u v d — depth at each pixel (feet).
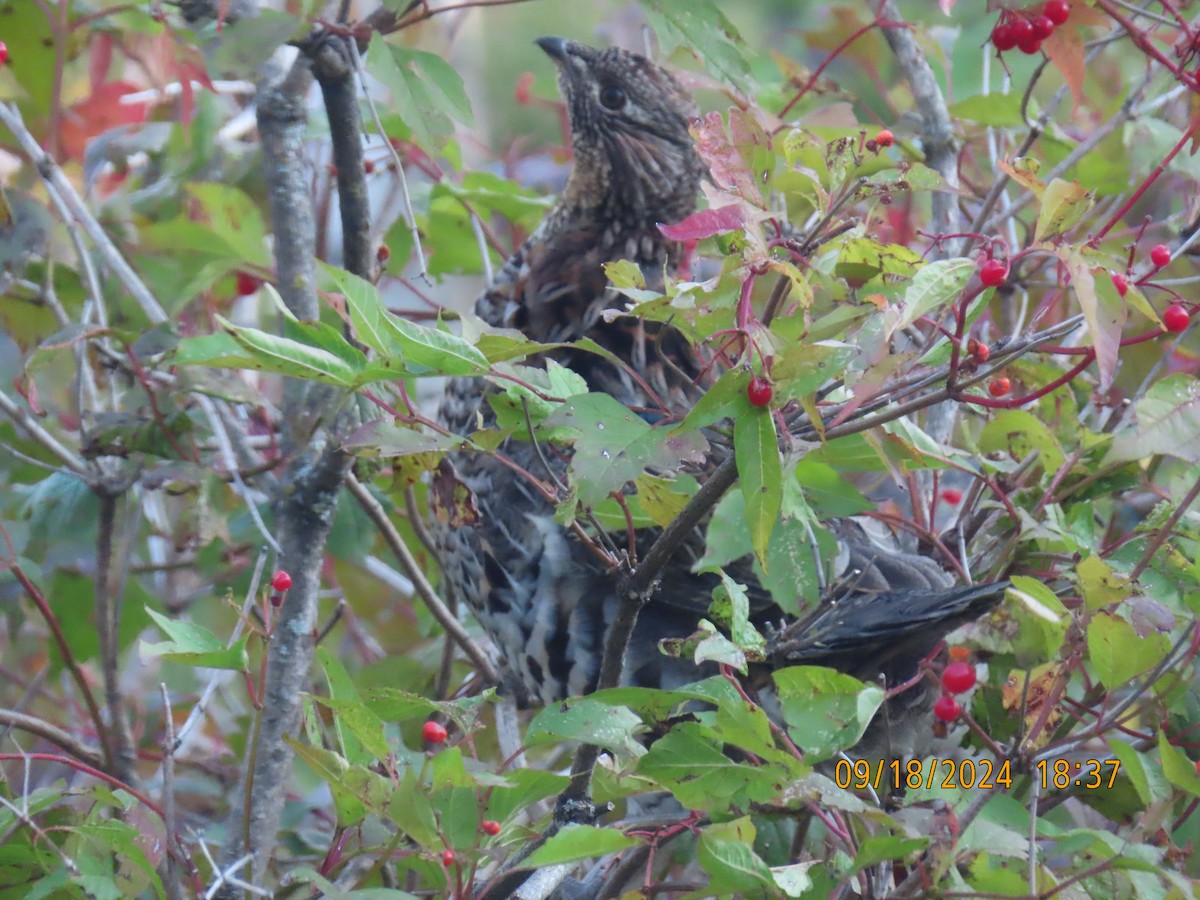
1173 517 14.66
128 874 14.40
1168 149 20.33
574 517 13.21
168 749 14.48
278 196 18.07
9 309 21.80
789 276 12.17
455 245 25.80
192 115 22.43
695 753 12.49
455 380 23.82
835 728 12.17
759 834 17.74
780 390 11.85
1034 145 23.40
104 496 19.16
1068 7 16.15
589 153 23.89
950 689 12.98
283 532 17.83
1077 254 12.21
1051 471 17.53
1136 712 14.15
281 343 12.50
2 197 19.38
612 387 22.81
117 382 22.76
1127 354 22.62
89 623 22.17
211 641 14.47
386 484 21.77
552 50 24.23
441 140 17.71
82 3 21.07
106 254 18.97
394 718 14.62
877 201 14.28
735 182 12.25
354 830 15.08
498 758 22.15
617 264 13.21
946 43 26.02
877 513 18.81
